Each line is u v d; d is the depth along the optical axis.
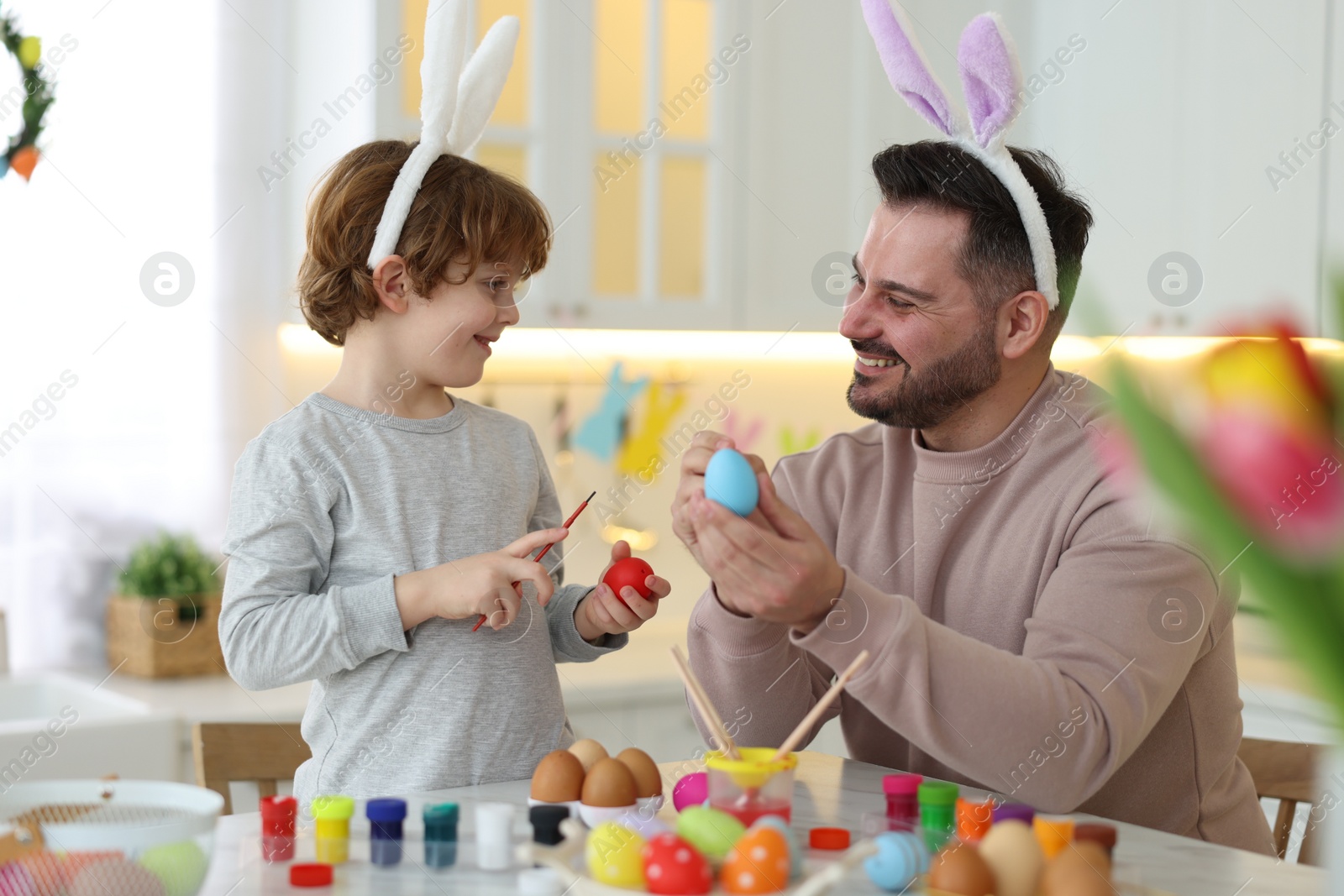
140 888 0.63
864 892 0.73
